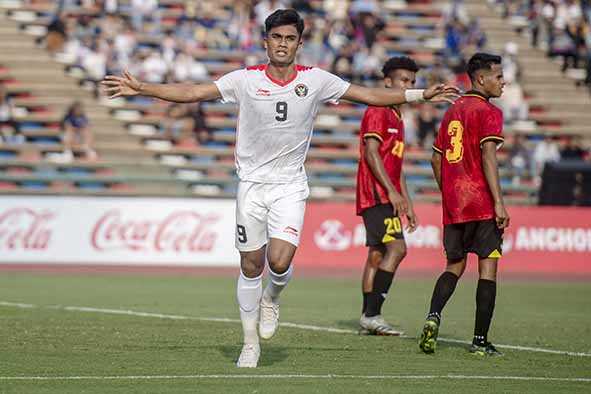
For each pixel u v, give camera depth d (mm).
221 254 66125
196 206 66250
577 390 22500
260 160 24125
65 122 86000
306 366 24984
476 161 27391
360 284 55844
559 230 68062
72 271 62250
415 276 62000
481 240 27328
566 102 99000
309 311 40406
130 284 53656
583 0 106375
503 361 26562
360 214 32750
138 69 92000
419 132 88812
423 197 80875
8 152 85625
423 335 27078
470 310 41781
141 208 66125
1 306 39844
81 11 98250
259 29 98438
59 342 28672
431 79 90875
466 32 99438
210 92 23703
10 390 21219
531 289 55531
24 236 66062
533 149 91062
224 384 22109
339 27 98062
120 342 28828
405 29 103438
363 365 25359
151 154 87438
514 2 108500
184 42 93875
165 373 23562
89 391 21188
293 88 23703
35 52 95625
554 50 103938
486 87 27688
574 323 37562
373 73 93375
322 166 86875
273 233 24047
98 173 84312
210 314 37750
